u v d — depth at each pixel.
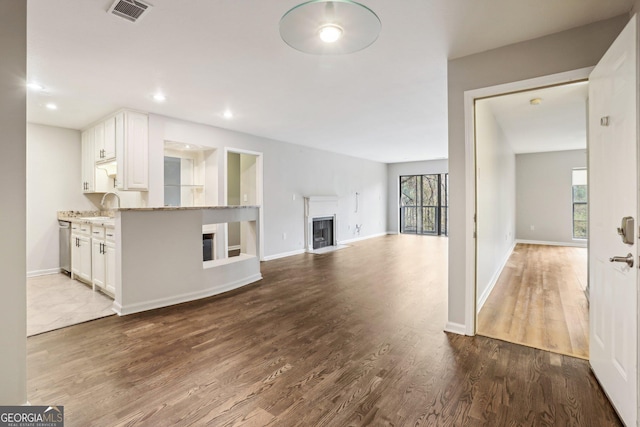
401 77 3.23
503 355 2.38
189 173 5.64
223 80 3.29
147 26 2.27
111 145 4.44
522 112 4.36
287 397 1.85
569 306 3.50
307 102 4.04
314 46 2.21
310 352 2.42
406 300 3.70
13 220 1.61
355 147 7.44
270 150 6.38
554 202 8.06
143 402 1.80
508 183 6.52
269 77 3.22
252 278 4.53
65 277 4.76
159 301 3.45
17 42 1.60
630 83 1.52
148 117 4.43
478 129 3.32
